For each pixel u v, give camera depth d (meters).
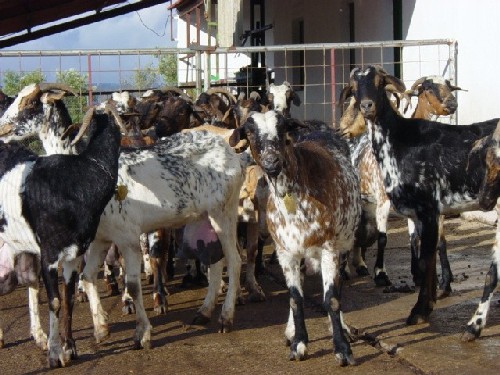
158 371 3.58
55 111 4.29
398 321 4.13
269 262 5.95
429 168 4.13
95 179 3.67
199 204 4.23
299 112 10.96
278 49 7.01
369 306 4.50
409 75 8.05
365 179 5.14
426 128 4.21
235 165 4.35
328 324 4.17
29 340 4.17
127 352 3.87
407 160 4.17
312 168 3.51
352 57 9.50
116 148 3.75
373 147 4.29
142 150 4.19
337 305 3.52
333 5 9.80
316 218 3.47
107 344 4.02
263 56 12.16
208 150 4.31
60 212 3.61
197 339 4.05
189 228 4.41
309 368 3.49
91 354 3.87
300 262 3.79
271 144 3.32
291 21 11.24
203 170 4.25
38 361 3.80
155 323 4.40
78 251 3.67
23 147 3.90
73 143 3.72
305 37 10.80
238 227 5.23
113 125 3.76
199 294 5.06
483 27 6.95
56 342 3.67
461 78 7.29
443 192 4.14
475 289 4.76
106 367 3.66
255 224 4.77
